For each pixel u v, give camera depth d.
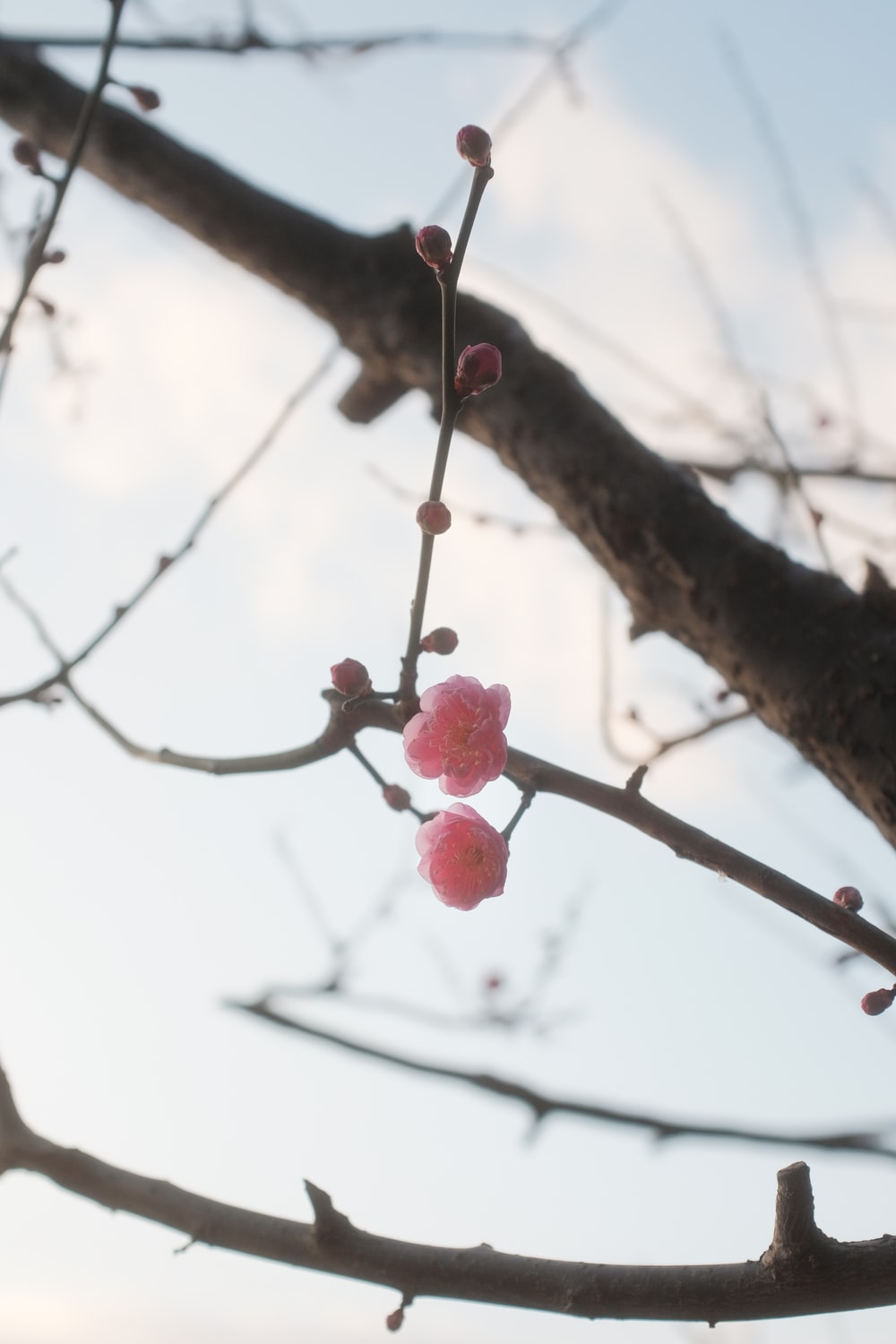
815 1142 0.76
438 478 0.67
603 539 0.90
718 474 1.29
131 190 1.06
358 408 1.14
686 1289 0.67
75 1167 0.72
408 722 0.69
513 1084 0.78
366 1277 0.69
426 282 1.00
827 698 0.83
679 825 0.67
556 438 0.92
